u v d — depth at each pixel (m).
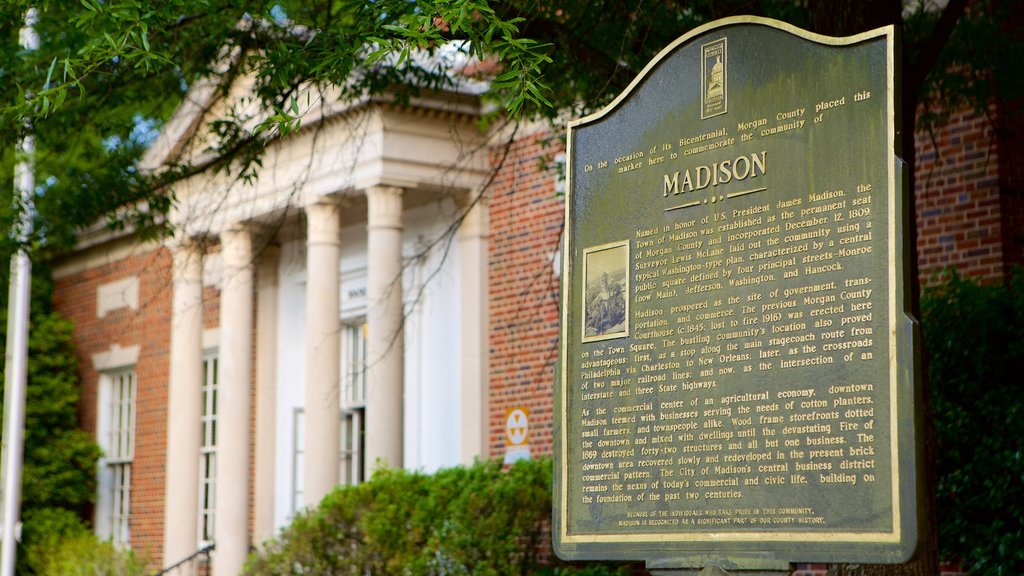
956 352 10.70
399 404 17.45
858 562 5.90
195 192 20.55
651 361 6.83
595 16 10.41
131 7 8.09
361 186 18.02
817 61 6.41
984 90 11.20
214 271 23.48
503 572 14.40
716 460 6.48
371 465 17.27
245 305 20.50
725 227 6.64
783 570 6.13
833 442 6.07
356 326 21.61
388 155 17.77
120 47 8.05
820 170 6.32
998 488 10.15
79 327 27.42
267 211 19.66
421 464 19.12
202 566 22.42
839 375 6.10
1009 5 11.80
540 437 17.36
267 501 22.28
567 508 7.06
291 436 22.23
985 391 10.64
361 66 12.52
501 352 18.11
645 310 6.90
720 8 9.23
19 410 22.48
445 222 19.20
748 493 6.32
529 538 14.78
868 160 6.16
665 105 7.00
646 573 14.73
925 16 11.47
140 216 13.03
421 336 19.47
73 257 27.75
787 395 6.26
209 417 24.20
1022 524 10.24
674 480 6.63
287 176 19.33
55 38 11.77
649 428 6.78
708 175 6.75
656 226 6.94
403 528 14.91
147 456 25.03
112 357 26.25
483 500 14.59
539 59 7.23
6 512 22.22
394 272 17.66
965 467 10.34
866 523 5.90
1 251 13.40
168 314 23.72
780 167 6.47
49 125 12.05
